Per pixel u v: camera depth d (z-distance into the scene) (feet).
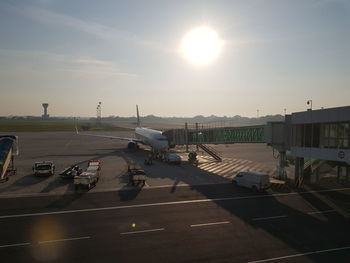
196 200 120.98
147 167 202.28
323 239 83.35
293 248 77.30
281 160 163.02
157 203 115.65
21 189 135.64
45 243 78.33
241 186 146.10
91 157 250.57
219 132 207.51
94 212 103.86
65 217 98.48
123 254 72.54
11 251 73.51
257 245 78.74
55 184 146.20
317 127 135.03
